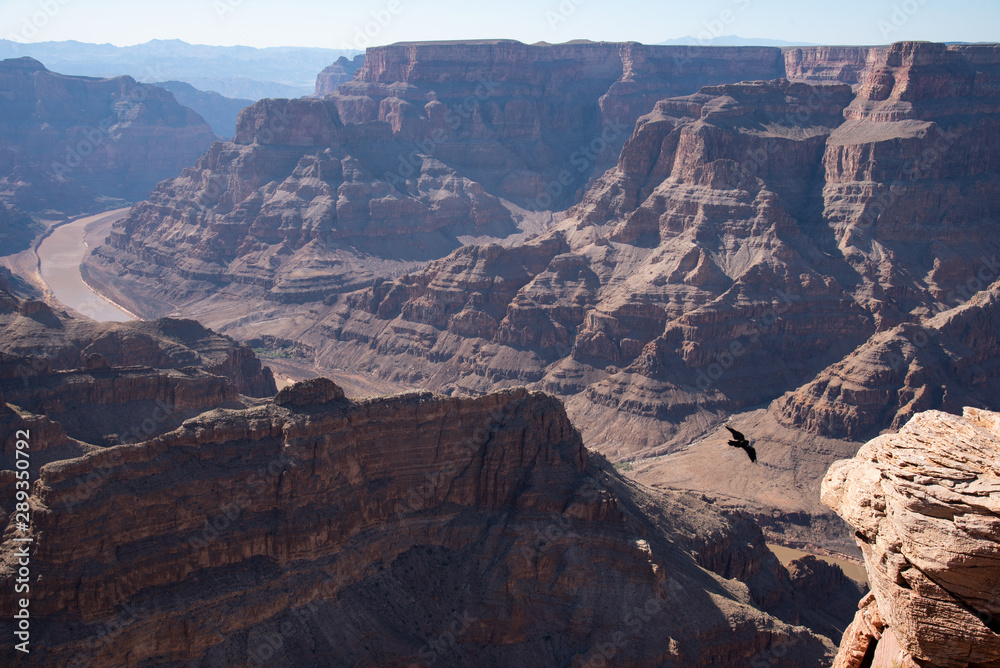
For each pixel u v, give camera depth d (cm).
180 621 8956
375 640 9631
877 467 4553
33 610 8631
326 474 10131
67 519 8788
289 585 9606
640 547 10306
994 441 4297
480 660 9850
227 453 9888
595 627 9925
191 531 9450
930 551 4159
